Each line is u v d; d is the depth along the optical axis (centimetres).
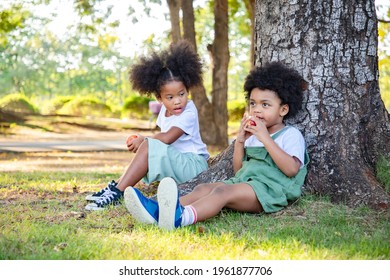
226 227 435
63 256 371
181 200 453
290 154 469
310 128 506
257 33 543
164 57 541
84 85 4794
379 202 475
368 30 512
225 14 1558
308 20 505
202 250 383
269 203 459
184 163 534
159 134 536
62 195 589
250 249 387
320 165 501
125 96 4916
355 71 508
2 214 483
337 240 403
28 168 1032
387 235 413
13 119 2283
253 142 491
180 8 1512
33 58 4366
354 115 507
